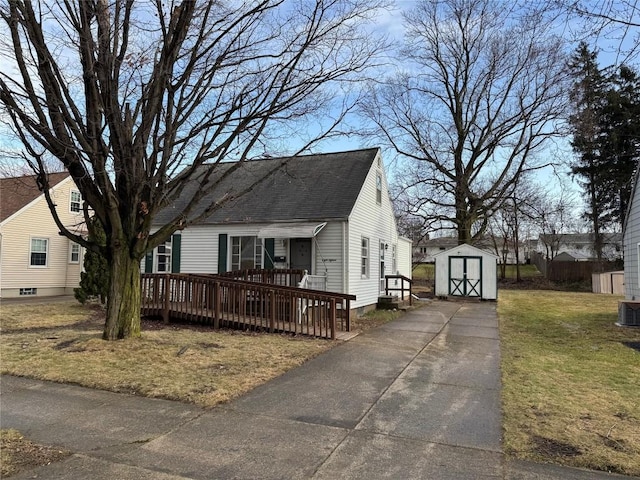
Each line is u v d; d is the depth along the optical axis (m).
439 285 22.45
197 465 3.70
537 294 25.47
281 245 14.75
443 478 3.50
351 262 14.02
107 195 7.88
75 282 23.17
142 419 4.72
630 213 15.52
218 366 6.80
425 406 5.23
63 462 3.74
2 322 11.12
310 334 9.90
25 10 6.91
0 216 20.33
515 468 3.68
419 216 29.39
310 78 8.67
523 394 5.69
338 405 5.23
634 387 6.03
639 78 24.14
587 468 3.69
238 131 8.39
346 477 3.51
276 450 3.99
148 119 7.88
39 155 7.68
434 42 27.59
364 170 16.02
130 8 7.62
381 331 10.95
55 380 6.05
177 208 16.81
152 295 11.67
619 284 26.62
